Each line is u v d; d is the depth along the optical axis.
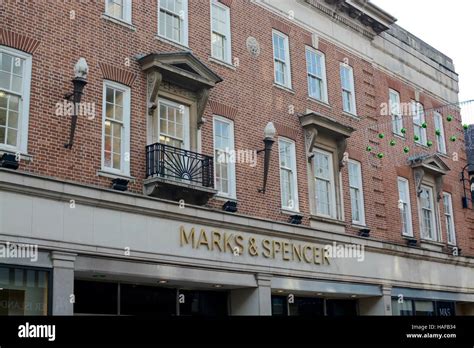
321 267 19.42
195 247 15.80
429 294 23.92
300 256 18.78
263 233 17.77
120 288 15.27
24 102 13.61
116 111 15.45
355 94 23.52
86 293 14.55
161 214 15.10
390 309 21.73
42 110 13.83
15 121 13.45
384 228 23.03
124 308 15.24
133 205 14.48
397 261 22.73
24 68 13.79
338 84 22.81
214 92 18.02
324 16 22.91
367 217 22.41
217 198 17.19
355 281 20.55
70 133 14.11
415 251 23.55
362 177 22.73
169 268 15.14
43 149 13.66
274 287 17.80
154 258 14.78
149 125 15.90
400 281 22.61
